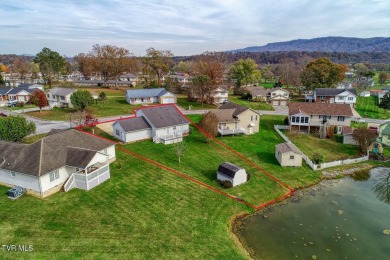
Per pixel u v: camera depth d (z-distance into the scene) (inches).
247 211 1196.5
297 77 4500.5
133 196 1194.6
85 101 2448.3
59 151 1266.0
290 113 2277.3
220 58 5698.8
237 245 977.5
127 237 943.7
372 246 1013.8
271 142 2020.2
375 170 1668.3
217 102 3353.8
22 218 1002.7
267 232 1074.1
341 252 979.3
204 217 1105.4
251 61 4766.2
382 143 2060.8
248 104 3449.8
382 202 1320.1
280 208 1242.0
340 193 1393.9
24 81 5157.5
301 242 1024.2
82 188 1221.7
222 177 1381.6
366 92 4234.7
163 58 4478.3
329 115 2249.0
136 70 5285.4
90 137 1457.9
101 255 853.8
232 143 1958.7
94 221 1013.8
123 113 2576.3
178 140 1884.8
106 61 4084.6
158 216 1075.9
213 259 882.1
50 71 4242.1
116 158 1546.5
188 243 944.3
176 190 1272.1
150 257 862.5
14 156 1214.9
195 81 3154.5
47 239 904.9
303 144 2006.6
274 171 1555.1
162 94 3122.5
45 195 1154.7
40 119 2320.4
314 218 1176.2
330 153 1866.4
